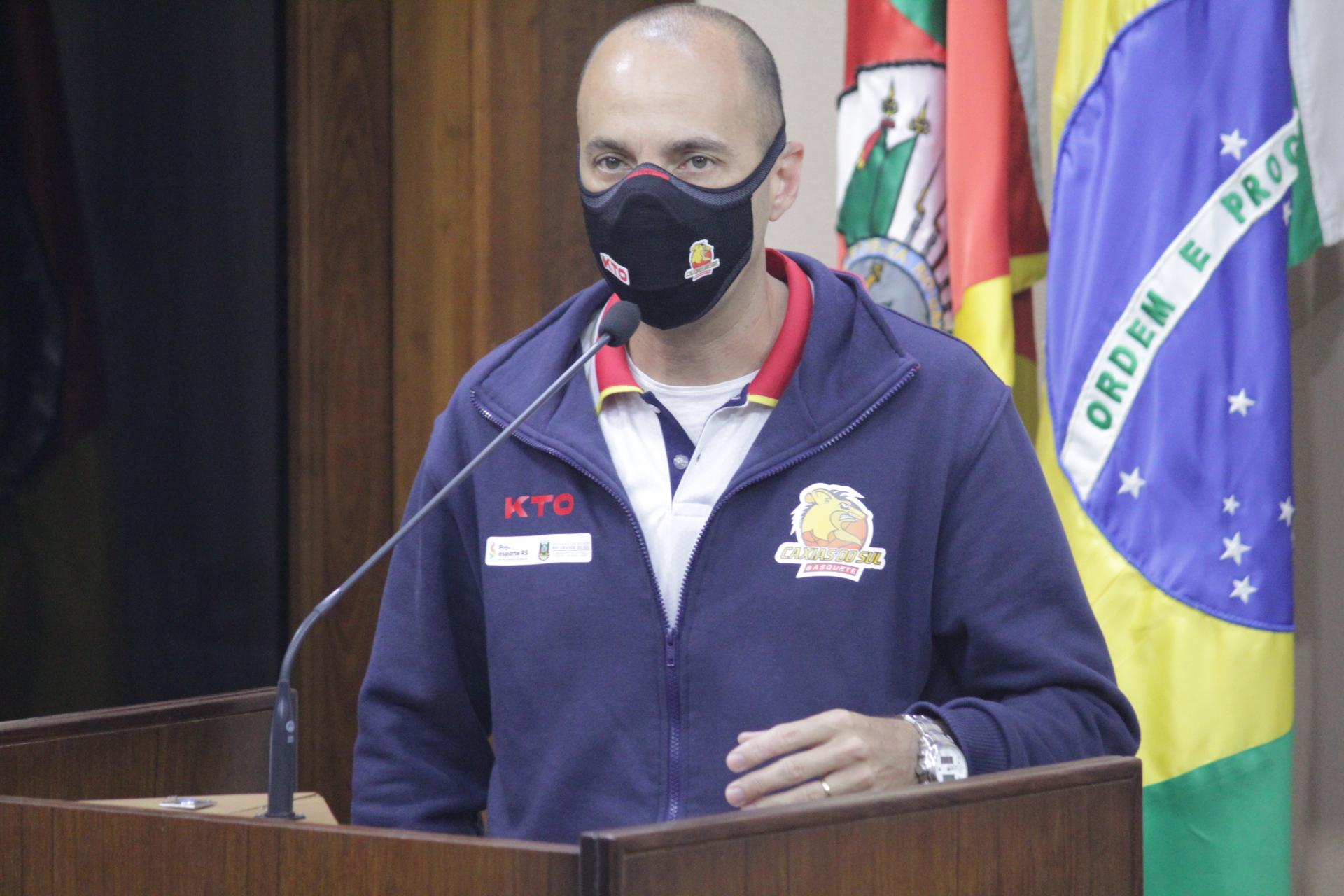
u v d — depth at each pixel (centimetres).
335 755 625
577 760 260
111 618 609
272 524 638
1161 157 393
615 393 275
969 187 430
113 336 610
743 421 272
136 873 198
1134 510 393
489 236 598
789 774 209
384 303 637
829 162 545
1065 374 403
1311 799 455
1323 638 453
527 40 601
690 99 252
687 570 260
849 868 177
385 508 637
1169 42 395
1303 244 416
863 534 262
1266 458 385
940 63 446
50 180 600
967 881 189
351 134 629
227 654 629
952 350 280
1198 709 386
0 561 591
